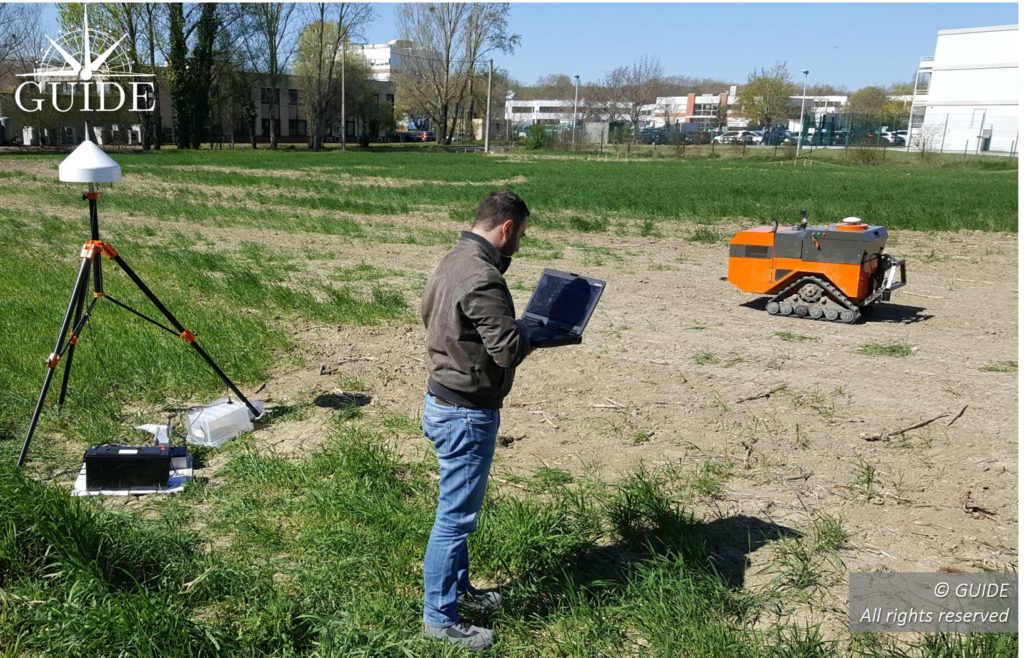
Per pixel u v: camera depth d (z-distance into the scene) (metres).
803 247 8.94
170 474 5.00
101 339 7.30
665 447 5.57
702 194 23.17
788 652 3.33
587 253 13.48
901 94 122.81
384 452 5.18
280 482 4.89
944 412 6.15
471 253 3.15
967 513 4.61
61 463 5.17
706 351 7.79
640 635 3.55
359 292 10.32
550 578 3.95
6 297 8.94
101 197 21.73
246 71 68.62
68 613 3.34
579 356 7.64
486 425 3.25
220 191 24.91
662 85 121.19
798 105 106.06
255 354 7.34
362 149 75.25
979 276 11.55
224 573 3.81
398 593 3.81
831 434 5.77
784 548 4.21
